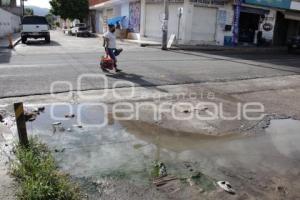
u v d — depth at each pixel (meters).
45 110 7.08
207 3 25.27
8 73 10.59
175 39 25.00
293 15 30.94
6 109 6.91
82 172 4.47
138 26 30.14
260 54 22.30
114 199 3.87
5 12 37.41
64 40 30.34
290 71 13.93
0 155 4.80
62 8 52.66
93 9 49.81
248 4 27.22
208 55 19.31
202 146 5.57
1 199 3.67
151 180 4.34
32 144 4.98
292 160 5.22
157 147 5.45
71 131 5.98
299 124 6.95
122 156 5.04
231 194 4.10
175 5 25.62
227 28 26.72
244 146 5.67
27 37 25.00
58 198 3.62
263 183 4.44
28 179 3.84
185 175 4.53
